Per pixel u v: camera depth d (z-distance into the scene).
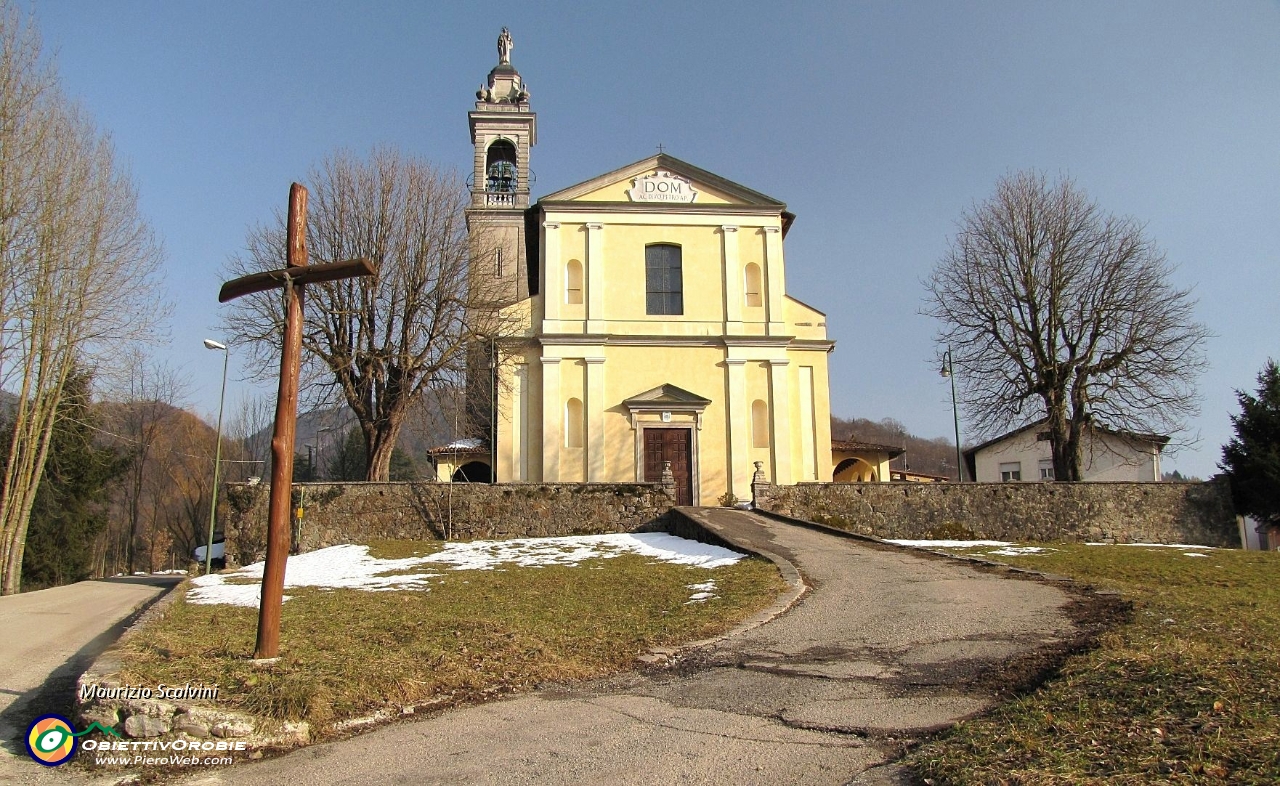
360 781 5.78
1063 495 26.30
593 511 25.14
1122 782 4.63
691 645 9.77
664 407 30.23
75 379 29.17
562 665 8.88
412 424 30.06
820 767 5.59
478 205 48.22
